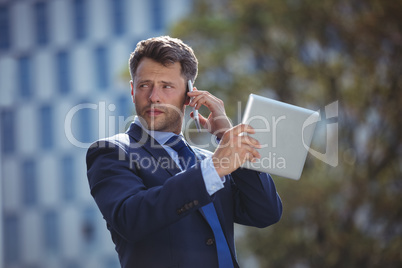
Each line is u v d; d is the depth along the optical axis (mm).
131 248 5520
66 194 97188
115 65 95188
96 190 5559
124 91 92938
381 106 33031
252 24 34500
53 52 98875
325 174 30656
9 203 97812
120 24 95562
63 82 98250
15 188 98500
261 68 35344
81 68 96938
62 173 97438
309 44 34562
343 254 29516
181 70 5949
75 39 97875
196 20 35062
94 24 96750
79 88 96625
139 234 5145
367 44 32375
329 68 33875
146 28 93875
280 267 29875
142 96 5875
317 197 27953
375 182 31797
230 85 34125
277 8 33094
